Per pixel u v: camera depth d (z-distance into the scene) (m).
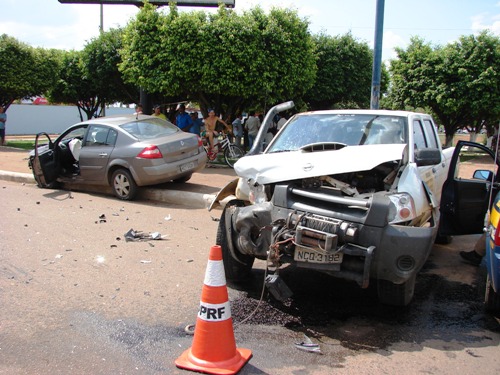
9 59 20.45
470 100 21.34
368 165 4.10
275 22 14.55
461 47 21.50
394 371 3.43
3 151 18.45
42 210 8.48
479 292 5.13
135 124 9.92
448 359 3.63
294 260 4.08
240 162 4.96
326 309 4.54
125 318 4.18
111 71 21.44
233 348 3.41
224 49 14.05
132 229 6.98
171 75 14.38
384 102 25.95
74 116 45.41
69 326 3.99
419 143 5.46
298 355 3.62
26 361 3.40
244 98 16.91
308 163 4.41
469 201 5.79
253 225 4.48
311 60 16.08
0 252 5.95
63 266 5.51
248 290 4.96
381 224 3.85
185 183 10.86
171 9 14.73
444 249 6.88
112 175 9.68
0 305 4.36
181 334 3.91
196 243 6.66
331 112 5.82
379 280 4.36
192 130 15.89
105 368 3.34
